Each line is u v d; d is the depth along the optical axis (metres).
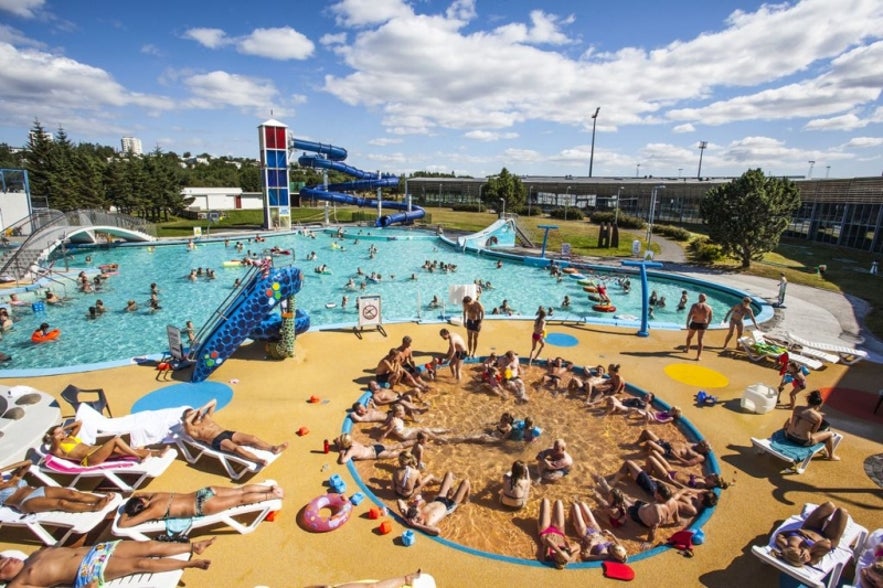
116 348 15.62
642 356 13.20
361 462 8.04
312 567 5.77
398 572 5.75
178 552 5.45
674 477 7.66
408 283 25.45
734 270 27.95
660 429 9.32
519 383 10.67
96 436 7.59
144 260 30.56
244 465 7.73
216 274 26.62
